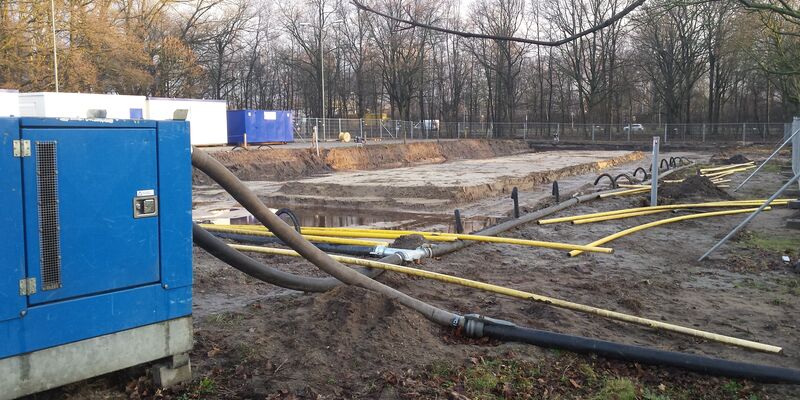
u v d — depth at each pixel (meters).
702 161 34.62
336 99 71.06
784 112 57.09
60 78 32.91
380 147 40.25
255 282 8.02
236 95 68.25
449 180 21.45
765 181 22.64
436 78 66.38
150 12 41.47
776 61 27.42
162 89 43.81
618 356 5.34
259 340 5.51
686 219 13.70
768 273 9.01
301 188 20.31
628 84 58.09
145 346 4.46
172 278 4.58
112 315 4.26
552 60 63.97
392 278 7.68
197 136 34.75
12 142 3.73
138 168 4.32
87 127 4.05
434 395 4.61
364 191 19.27
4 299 3.76
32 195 3.83
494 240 10.08
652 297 7.64
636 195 18.36
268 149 33.31
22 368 3.88
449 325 6.04
